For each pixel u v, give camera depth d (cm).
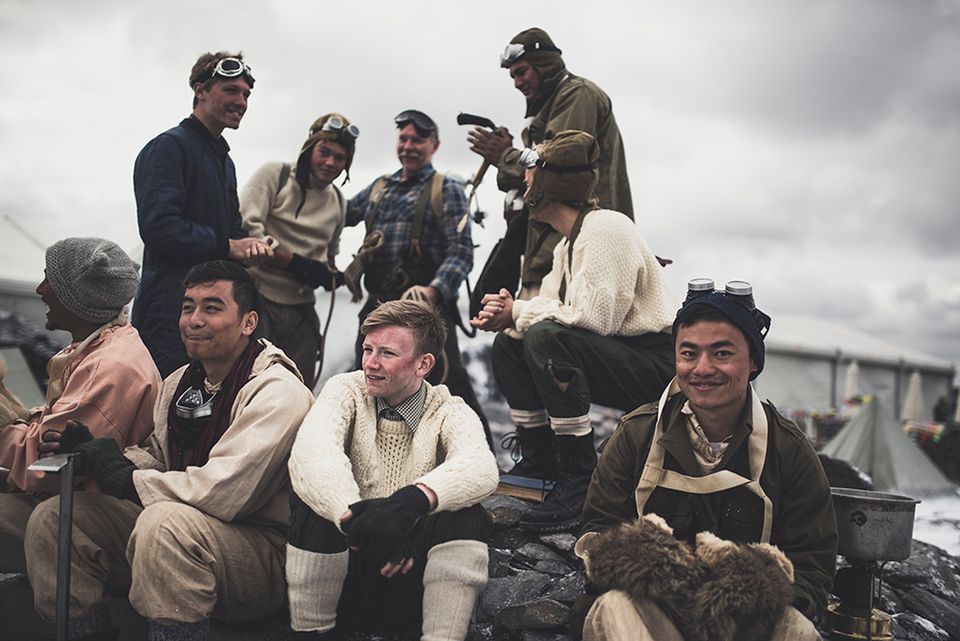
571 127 346
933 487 1048
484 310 330
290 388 240
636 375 303
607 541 201
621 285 301
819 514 213
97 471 225
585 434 304
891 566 332
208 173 341
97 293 254
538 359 301
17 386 834
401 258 408
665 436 217
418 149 416
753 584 185
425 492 207
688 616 193
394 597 241
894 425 1114
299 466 216
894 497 278
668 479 217
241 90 345
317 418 228
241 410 238
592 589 221
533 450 343
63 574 212
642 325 307
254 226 382
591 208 314
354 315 1000
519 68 370
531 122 367
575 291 303
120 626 235
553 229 342
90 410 242
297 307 395
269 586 237
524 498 332
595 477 231
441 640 216
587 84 358
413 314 234
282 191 394
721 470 212
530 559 293
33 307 1036
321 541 217
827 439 1675
